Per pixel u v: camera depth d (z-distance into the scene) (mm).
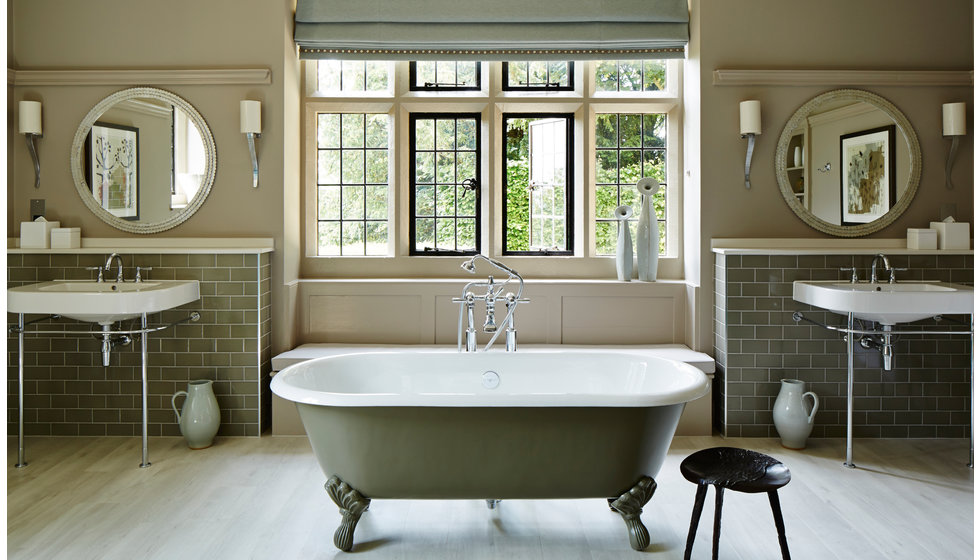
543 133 5070
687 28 4629
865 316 3750
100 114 4430
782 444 4137
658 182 4988
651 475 3004
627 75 5004
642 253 4730
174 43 4434
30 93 4430
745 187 4457
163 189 4477
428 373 3721
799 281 4188
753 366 4238
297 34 4605
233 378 4270
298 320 4707
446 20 4625
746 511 3246
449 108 4953
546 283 4691
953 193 4445
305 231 4930
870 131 4449
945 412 4262
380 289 4703
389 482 2916
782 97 4438
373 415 2828
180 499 3371
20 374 3789
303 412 2963
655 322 4723
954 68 4422
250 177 4477
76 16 4414
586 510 3268
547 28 4633
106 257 4246
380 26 4625
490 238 4957
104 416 4293
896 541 2941
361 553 2859
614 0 4613
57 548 2871
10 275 4258
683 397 2881
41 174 4453
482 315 4703
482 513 3236
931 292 3523
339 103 4887
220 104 4449
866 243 4449
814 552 2850
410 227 5074
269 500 3367
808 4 4418
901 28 4418
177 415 4078
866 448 4086
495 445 2871
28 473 3693
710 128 4453
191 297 4086
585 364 3734
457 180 5062
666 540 2971
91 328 4273
